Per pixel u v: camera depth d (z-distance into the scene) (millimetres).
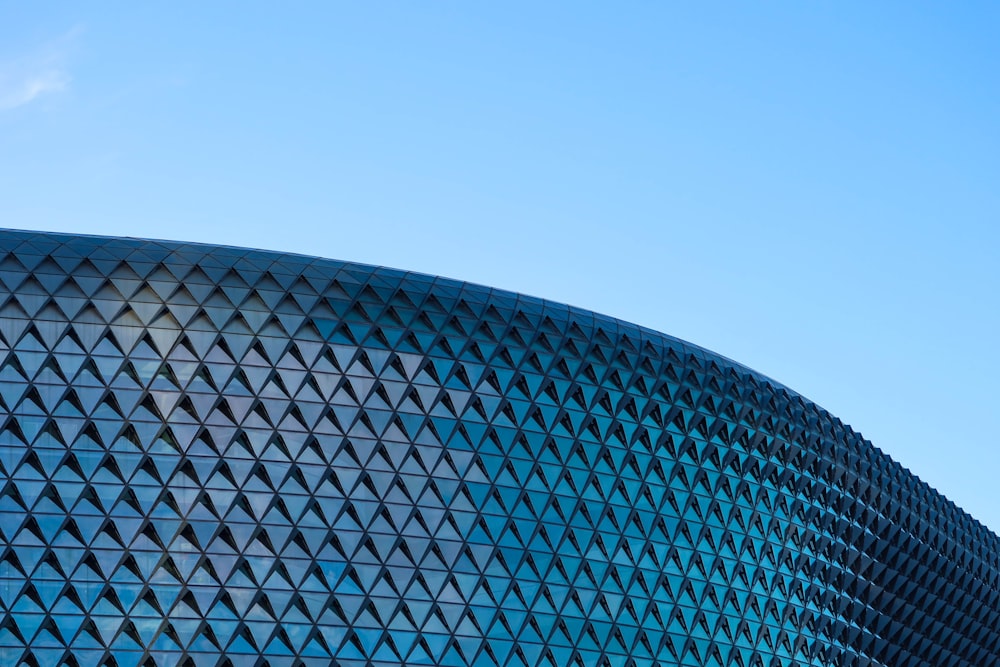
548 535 60375
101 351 55219
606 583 61500
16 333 54750
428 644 56156
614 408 63812
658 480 64625
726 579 66562
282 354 57156
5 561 52438
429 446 58562
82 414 54406
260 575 54406
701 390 67438
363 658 54875
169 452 54750
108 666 52094
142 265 57125
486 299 62625
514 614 58406
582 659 59812
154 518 53938
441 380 59562
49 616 52188
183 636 52969
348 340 58344
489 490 59281
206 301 56938
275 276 58594
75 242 57750
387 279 60906
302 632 54281
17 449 53594
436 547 57500
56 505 53344
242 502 55000
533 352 62188
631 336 66312
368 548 56312
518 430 60750
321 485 56281
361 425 57594
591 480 62375
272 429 56156
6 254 56062
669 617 63438
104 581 52938
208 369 56031
